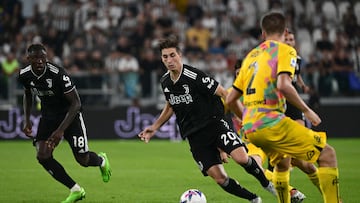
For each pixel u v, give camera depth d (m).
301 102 20.64
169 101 25.41
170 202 28.67
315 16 81.94
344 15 81.69
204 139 24.70
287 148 21.52
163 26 77.88
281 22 22.11
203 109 24.78
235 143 24.33
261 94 21.42
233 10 83.94
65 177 27.52
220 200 28.73
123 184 34.62
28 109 29.25
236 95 22.50
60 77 27.20
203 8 84.50
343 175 37.62
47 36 77.12
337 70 68.62
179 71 24.83
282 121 21.23
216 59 72.75
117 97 67.94
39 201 29.09
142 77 68.19
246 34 78.69
